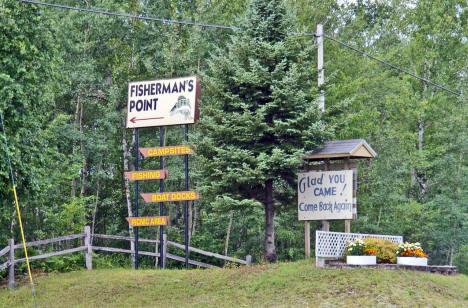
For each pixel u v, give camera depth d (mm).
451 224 35188
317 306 17984
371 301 17953
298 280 20281
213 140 25891
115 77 35312
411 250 21578
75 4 35281
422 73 41312
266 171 25109
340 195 24078
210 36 35688
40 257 23984
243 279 21391
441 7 41156
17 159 22828
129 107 26719
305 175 24891
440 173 35719
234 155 24516
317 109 24781
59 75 27250
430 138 40469
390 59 41938
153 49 35406
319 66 26375
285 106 25078
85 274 24297
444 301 18297
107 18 33906
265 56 25703
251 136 25203
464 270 40156
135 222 26391
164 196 26016
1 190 24000
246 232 35719
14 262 22719
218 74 26031
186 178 26234
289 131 24828
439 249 39875
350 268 20672
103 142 33688
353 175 24031
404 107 39750
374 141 35750
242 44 25547
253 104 25609
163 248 27906
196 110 25938
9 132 23234
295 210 32375
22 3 24250
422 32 41406
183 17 35344
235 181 25172
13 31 23734
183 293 20844
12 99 23281
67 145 33094
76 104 35656
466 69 39969
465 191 34469
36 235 31594
